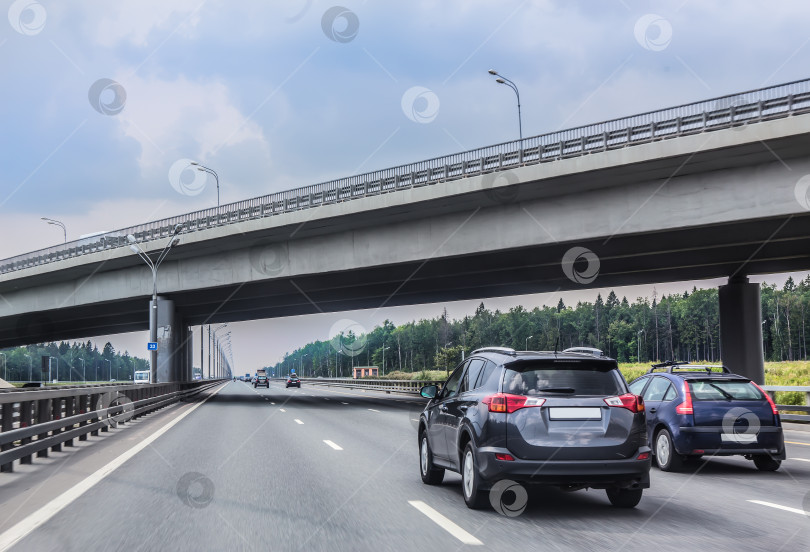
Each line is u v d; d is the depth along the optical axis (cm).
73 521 751
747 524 746
